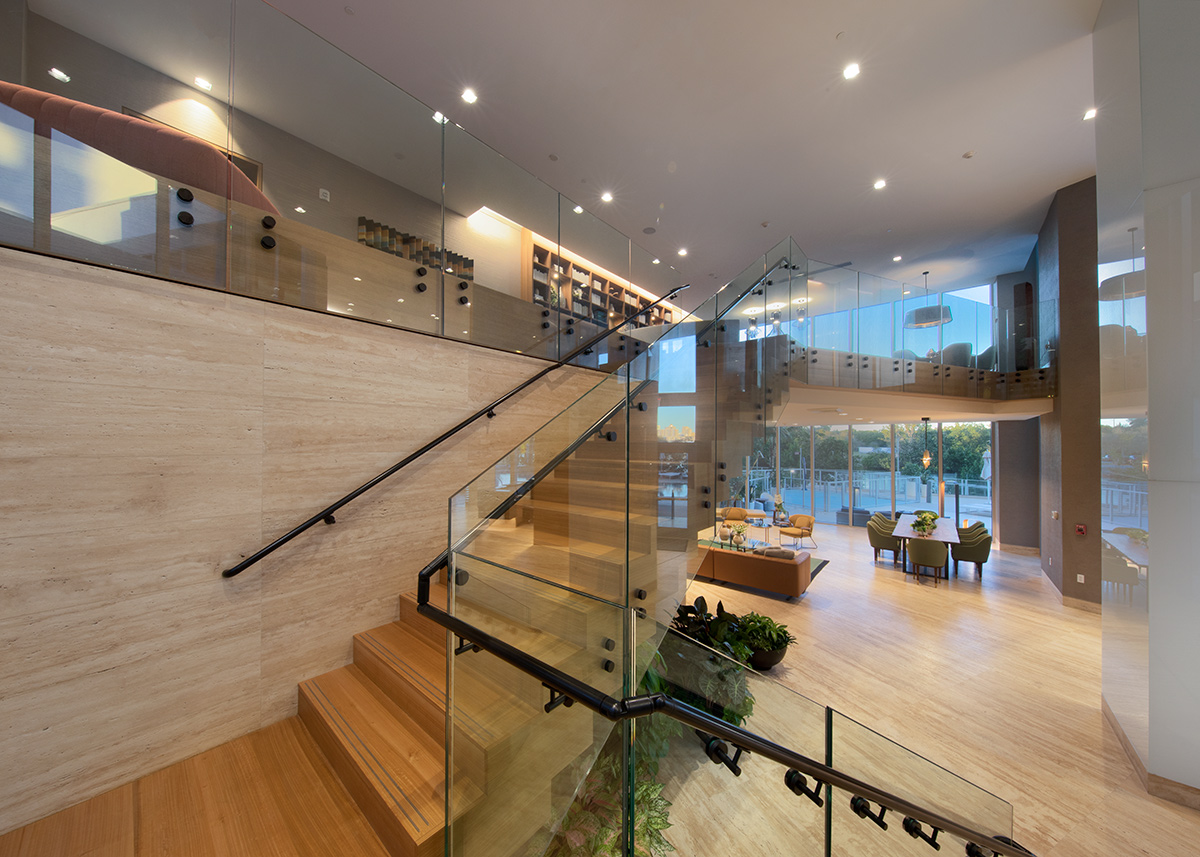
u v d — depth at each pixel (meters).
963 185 5.95
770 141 4.98
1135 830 2.69
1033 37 3.65
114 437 1.92
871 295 7.19
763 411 4.34
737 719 2.02
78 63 1.93
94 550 1.87
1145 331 3.07
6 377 1.69
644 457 2.69
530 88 4.21
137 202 2.01
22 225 1.73
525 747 1.54
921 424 12.41
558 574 2.30
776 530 11.51
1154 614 3.01
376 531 2.83
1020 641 5.34
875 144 5.02
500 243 3.77
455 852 1.53
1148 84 3.00
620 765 1.75
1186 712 2.88
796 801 1.92
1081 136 4.90
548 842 1.52
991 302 9.80
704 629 4.25
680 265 8.46
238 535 2.27
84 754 1.83
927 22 3.52
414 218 3.15
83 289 1.86
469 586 1.75
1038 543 9.67
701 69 3.98
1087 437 6.34
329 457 2.63
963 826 2.09
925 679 4.46
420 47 3.76
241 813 1.79
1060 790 3.00
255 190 2.40
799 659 4.88
